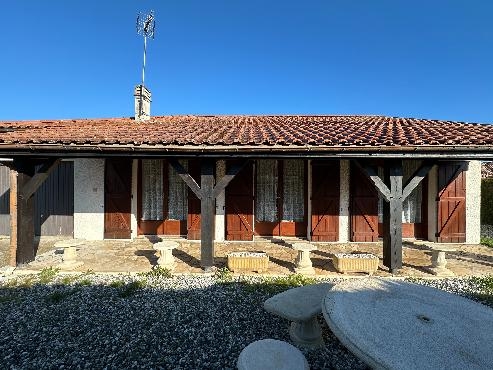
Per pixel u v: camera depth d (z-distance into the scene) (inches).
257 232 325.1
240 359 88.8
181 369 111.3
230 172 213.6
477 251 275.6
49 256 252.2
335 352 124.7
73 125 321.4
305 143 201.2
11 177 218.1
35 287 185.9
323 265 233.6
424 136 227.0
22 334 132.8
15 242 217.2
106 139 208.4
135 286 186.5
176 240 315.3
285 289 184.9
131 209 317.7
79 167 318.0
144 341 128.3
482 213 468.1
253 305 163.3
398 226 212.7
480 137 215.2
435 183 307.3
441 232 304.7
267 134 248.2
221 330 138.1
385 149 194.5
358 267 210.4
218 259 247.1
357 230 308.2
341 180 310.8
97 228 316.2
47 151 206.4
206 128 294.2
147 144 200.5
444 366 77.7
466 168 304.8
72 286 187.6
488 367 77.9
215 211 313.3
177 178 327.9
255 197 324.5
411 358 80.2
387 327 94.3
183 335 133.6
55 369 110.3
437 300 115.6
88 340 128.6
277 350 92.7
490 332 93.7
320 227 309.7
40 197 327.3
